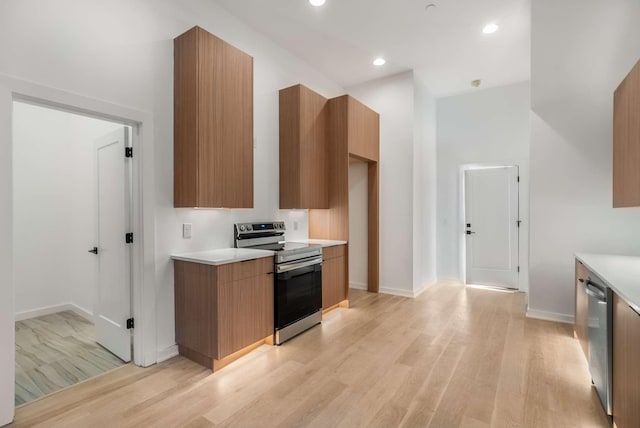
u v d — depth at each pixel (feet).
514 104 16.44
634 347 4.86
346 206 13.17
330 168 13.55
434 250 18.01
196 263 8.30
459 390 7.18
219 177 8.88
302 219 13.65
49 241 12.68
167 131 8.70
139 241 8.24
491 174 16.99
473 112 17.42
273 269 9.61
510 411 6.43
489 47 12.79
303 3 10.01
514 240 16.44
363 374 7.89
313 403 6.72
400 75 15.14
